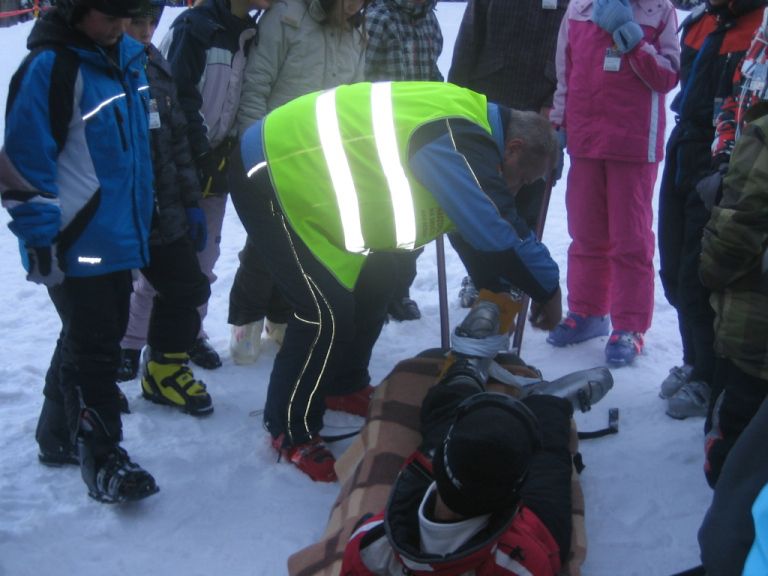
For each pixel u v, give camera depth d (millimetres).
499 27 4121
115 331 2730
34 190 2436
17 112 2412
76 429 2723
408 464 1963
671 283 3520
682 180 3316
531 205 4105
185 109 3314
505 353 3246
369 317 3246
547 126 2604
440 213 2656
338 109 2641
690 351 3508
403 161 2525
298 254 2746
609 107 3717
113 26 2502
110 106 2600
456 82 4289
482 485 1640
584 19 3795
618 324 3914
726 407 2559
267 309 3914
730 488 1683
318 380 2914
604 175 3877
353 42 3719
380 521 1919
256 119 3539
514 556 1784
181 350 3352
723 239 2361
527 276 2539
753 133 2316
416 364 3082
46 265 2482
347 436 3244
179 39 3395
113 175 2637
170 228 3029
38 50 2471
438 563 1689
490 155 2521
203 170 3354
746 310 2422
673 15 3746
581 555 2303
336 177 2604
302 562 2250
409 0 3992
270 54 3518
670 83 3646
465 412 1795
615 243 3852
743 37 3082
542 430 2553
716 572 1646
